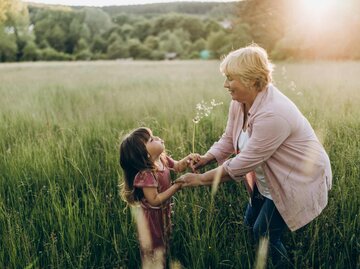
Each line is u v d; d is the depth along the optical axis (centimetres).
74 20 8125
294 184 300
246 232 351
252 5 4853
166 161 343
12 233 337
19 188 421
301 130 296
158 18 8550
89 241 334
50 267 324
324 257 320
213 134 570
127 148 306
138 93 1076
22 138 600
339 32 3869
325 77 1196
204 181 309
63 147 545
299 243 326
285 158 299
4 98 1066
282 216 309
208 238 322
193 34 8131
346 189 372
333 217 344
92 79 1725
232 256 325
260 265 286
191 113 720
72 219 349
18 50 7138
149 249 323
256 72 288
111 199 393
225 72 299
